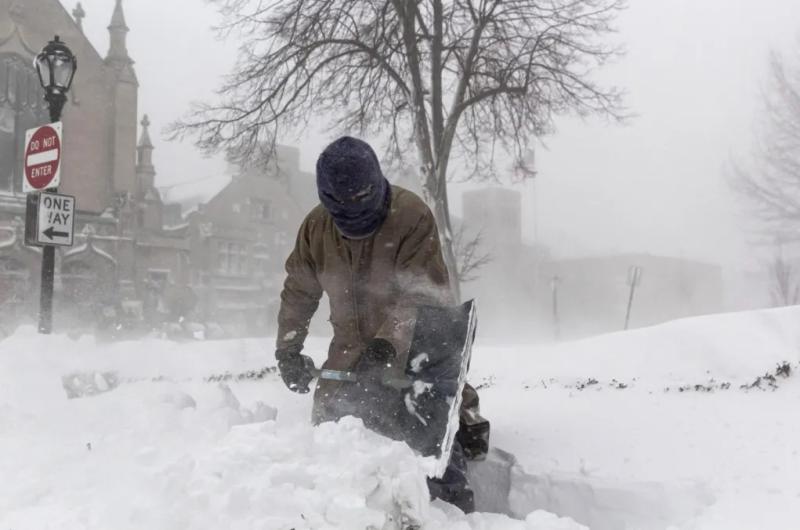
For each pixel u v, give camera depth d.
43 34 32.00
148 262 37.00
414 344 2.80
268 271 46.62
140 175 37.59
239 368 9.72
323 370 3.12
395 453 2.35
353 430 2.56
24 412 3.36
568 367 7.80
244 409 3.30
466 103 15.01
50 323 6.86
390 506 2.19
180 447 2.65
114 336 31.27
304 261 3.33
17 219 29.88
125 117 34.25
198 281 43.16
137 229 36.69
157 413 3.02
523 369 8.09
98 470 2.45
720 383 5.96
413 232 3.07
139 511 2.09
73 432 3.01
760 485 3.00
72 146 32.81
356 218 2.95
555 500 3.33
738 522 2.61
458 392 2.69
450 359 2.74
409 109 15.22
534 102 15.52
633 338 8.20
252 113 14.88
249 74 14.79
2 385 4.62
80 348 6.08
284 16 14.80
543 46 15.28
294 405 4.50
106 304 32.56
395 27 14.88
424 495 2.25
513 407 5.21
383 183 3.01
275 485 2.21
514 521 2.56
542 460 3.65
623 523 3.08
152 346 10.72
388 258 3.07
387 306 3.13
